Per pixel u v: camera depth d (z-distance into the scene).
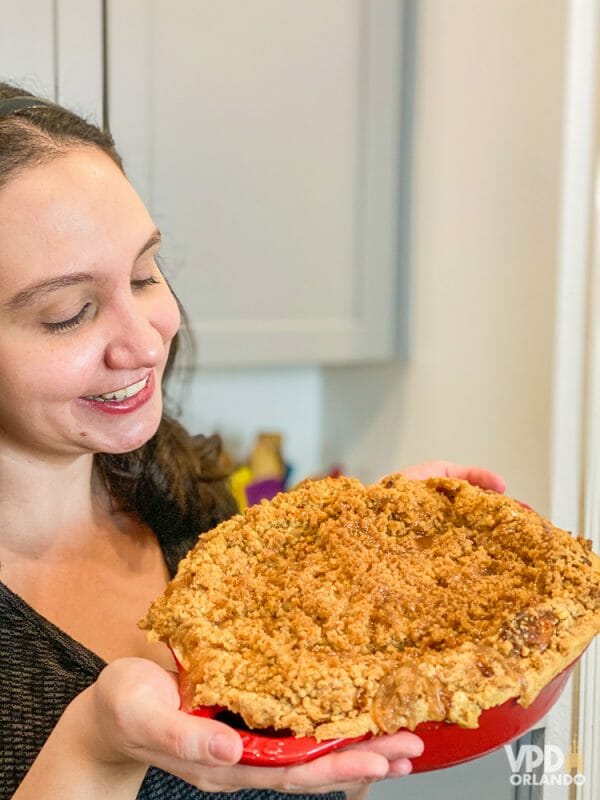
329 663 0.56
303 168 1.52
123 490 0.94
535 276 1.29
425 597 0.62
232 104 1.45
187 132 1.42
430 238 1.53
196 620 0.60
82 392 0.76
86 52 1.33
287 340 1.55
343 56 1.51
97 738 0.60
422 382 1.59
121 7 1.34
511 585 0.62
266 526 0.69
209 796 0.78
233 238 1.49
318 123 1.51
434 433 1.57
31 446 0.82
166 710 0.53
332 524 0.68
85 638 0.83
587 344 1.07
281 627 0.60
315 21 1.48
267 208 1.50
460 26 1.42
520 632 0.57
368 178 1.56
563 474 1.05
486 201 1.40
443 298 1.52
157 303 0.80
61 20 1.31
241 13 1.43
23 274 0.71
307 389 1.90
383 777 0.54
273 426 1.88
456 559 0.65
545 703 0.58
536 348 1.31
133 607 0.87
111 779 0.63
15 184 0.71
